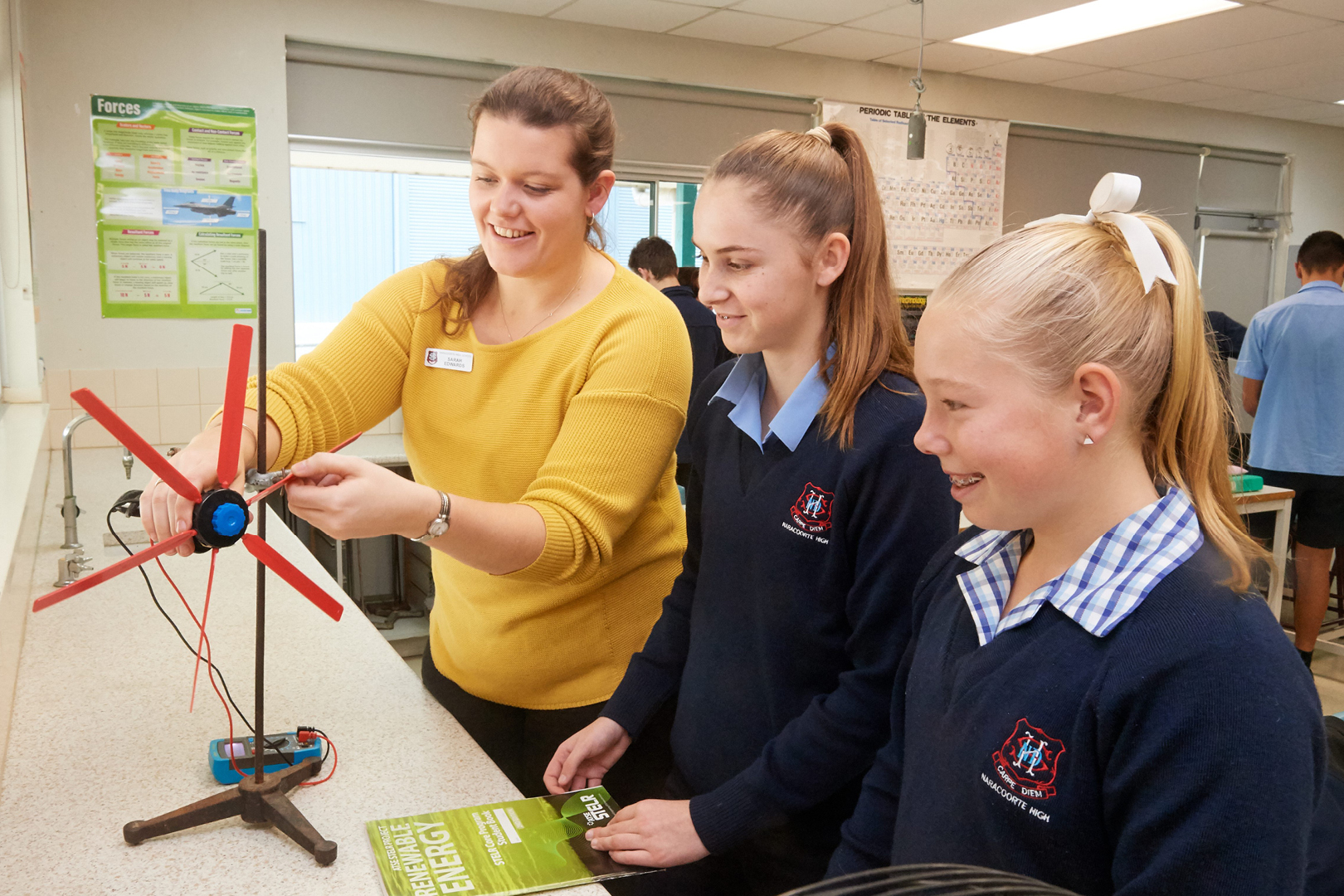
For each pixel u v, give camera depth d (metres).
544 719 1.30
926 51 4.73
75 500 2.11
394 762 1.07
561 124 1.06
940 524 0.95
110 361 3.56
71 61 3.37
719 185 0.99
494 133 1.06
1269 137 6.45
